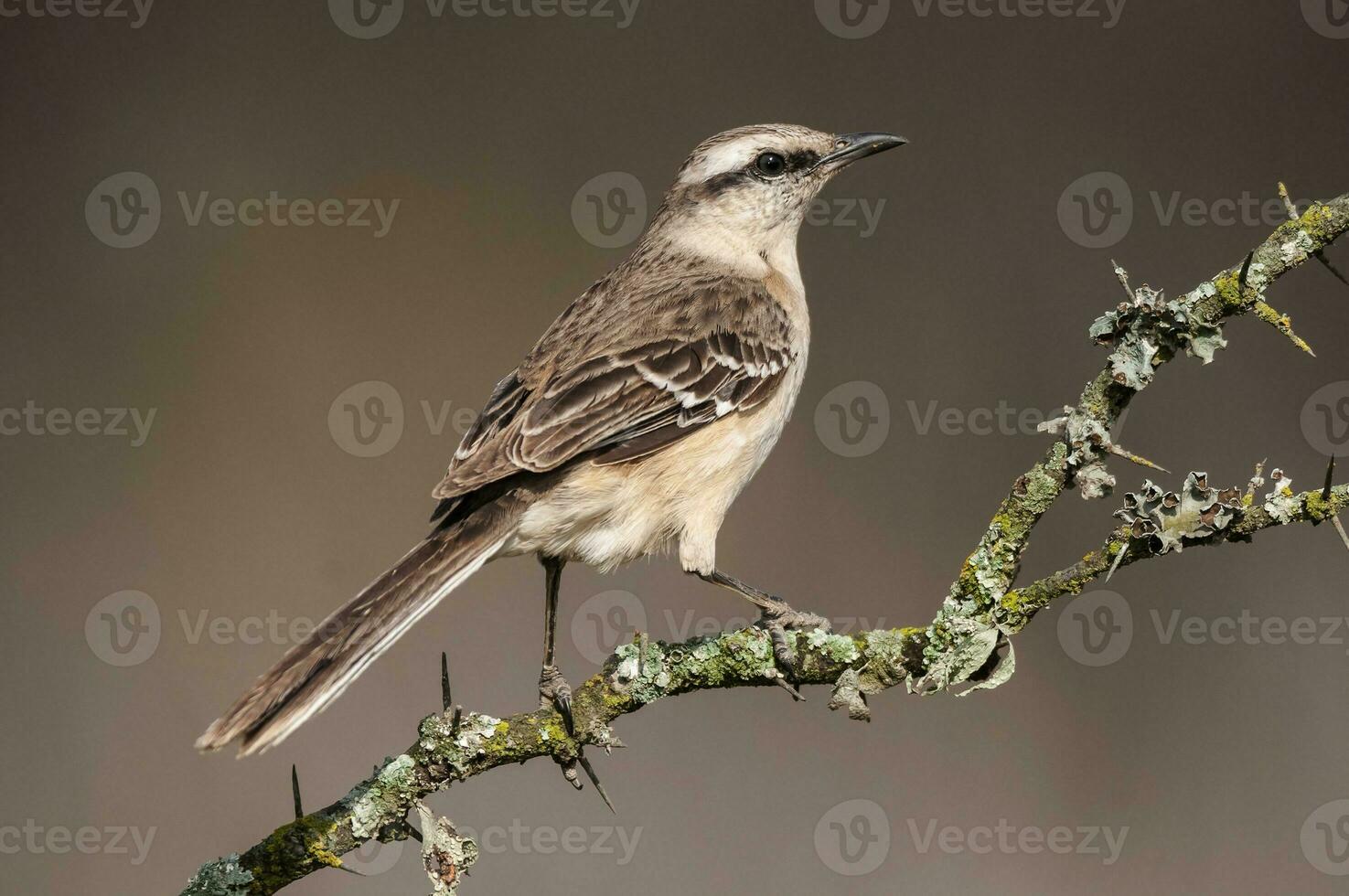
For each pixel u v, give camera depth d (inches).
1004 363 494.0
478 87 551.2
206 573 460.8
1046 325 499.2
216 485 477.7
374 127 542.6
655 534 284.2
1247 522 197.2
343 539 472.1
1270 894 389.7
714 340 293.1
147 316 504.4
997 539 210.2
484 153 541.6
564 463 275.6
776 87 546.3
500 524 264.8
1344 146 506.9
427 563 253.6
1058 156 520.4
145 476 475.2
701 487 286.0
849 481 481.4
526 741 217.5
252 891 203.3
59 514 465.7
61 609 448.1
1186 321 203.0
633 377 282.7
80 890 390.6
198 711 429.4
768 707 434.0
